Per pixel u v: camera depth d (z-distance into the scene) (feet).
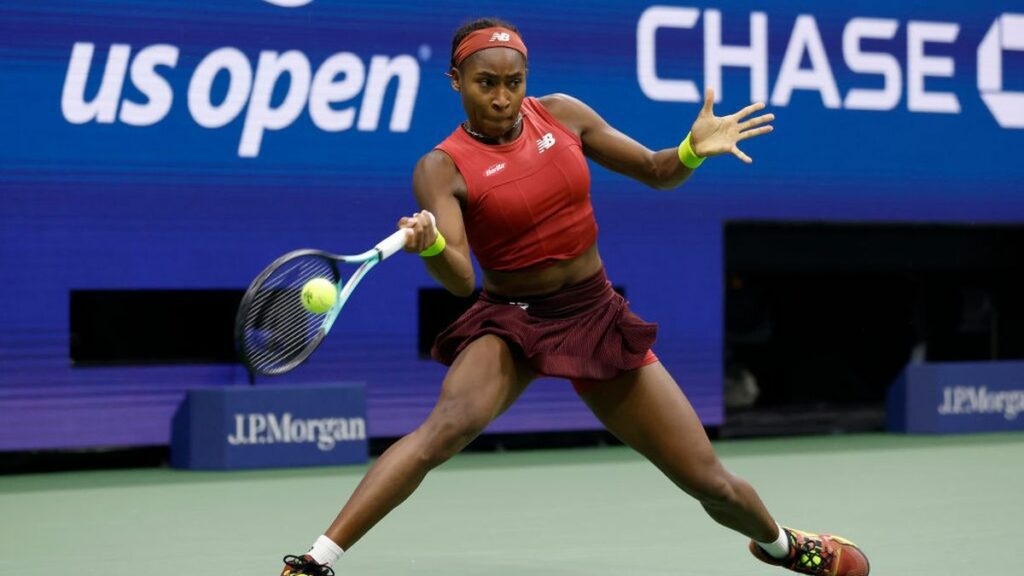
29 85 98.63
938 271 141.69
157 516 82.33
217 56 103.35
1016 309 141.18
